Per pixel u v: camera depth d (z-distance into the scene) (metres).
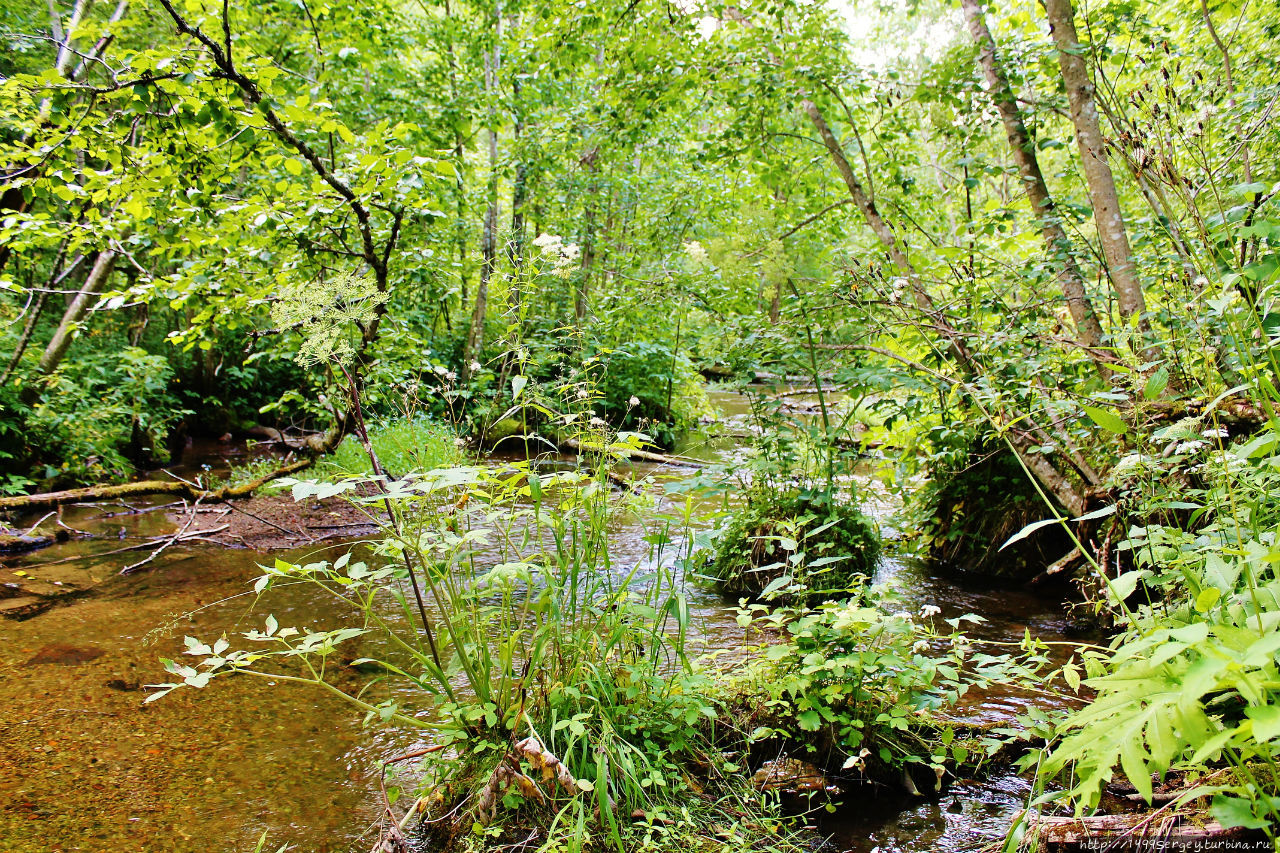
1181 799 1.40
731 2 6.20
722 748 2.63
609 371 10.67
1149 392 1.91
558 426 2.74
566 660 2.52
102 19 7.81
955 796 2.42
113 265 7.91
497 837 2.12
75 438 7.52
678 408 11.43
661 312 11.03
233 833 2.26
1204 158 2.44
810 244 6.23
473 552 2.59
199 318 4.71
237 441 10.88
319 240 4.43
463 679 3.27
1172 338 2.81
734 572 4.49
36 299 8.77
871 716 2.56
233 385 11.34
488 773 2.24
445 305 11.65
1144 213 4.86
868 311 4.37
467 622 2.43
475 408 8.48
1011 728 2.67
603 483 2.56
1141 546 2.28
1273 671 1.07
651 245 12.02
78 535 5.85
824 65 5.87
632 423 10.40
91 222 4.79
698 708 2.45
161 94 3.85
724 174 10.82
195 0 3.59
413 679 2.32
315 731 2.91
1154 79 2.64
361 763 2.68
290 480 1.88
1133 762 1.16
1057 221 4.69
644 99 6.52
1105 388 3.90
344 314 2.36
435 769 2.46
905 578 4.88
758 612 4.13
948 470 5.17
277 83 7.00
